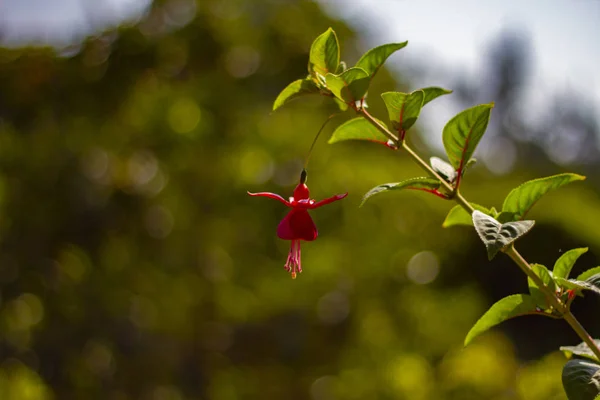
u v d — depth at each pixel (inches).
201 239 219.6
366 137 73.8
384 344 206.1
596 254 327.0
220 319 222.2
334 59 69.9
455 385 189.6
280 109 223.1
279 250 216.4
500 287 340.5
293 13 237.3
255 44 224.7
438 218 250.2
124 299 207.3
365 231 213.6
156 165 215.0
